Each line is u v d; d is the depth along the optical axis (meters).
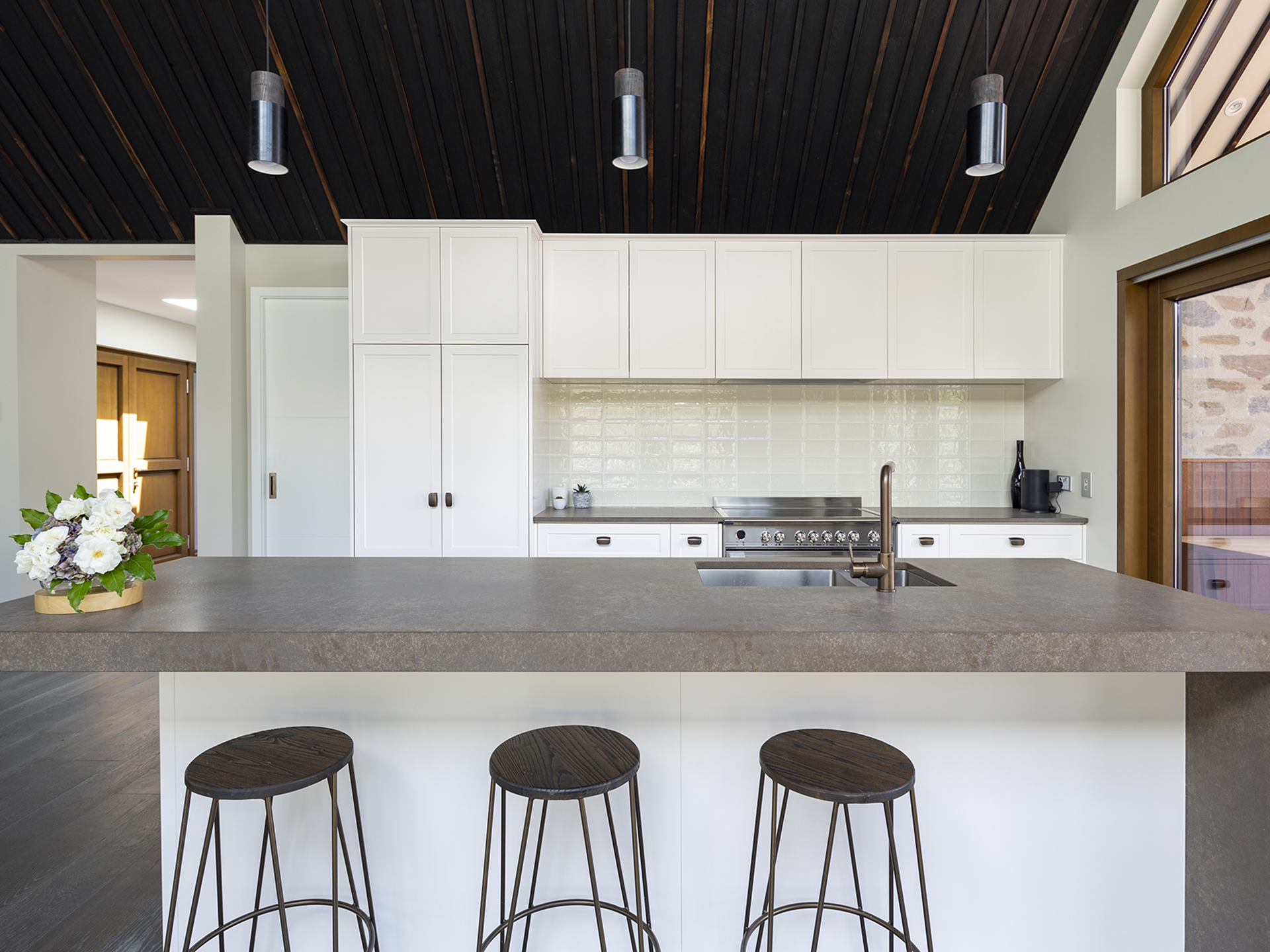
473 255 3.65
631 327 3.85
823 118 3.74
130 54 3.61
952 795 1.72
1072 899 1.72
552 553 3.70
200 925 1.76
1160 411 3.23
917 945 1.72
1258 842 1.49
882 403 4.34
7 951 1.81
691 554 3.72
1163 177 3.26
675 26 3.41
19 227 4.39
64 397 4.77
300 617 1.50
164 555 6.83
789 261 3.86
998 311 3.86
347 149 3.92
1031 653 1.37
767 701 1.73
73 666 1.38
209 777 1.40
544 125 3.78
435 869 1.74
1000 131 2.12
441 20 3.42
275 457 4.23
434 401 3.67
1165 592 1.77
